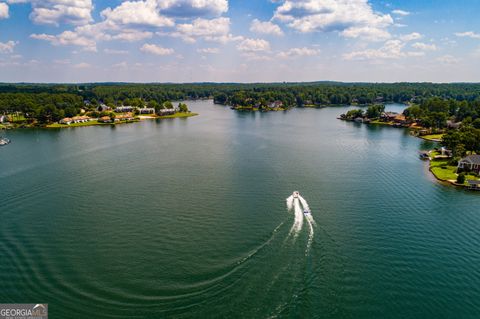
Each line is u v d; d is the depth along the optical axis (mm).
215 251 71812
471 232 81688
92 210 93938
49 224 85562
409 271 65875
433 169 136375
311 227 82625
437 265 68062
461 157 150250
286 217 88500
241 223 84938
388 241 76875
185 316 53625
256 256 69688
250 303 56406
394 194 107250
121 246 74500
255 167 139125
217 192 107938
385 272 65312
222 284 61000
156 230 81688
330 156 161250
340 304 56594
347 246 74125
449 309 56219
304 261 68062
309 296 58125
